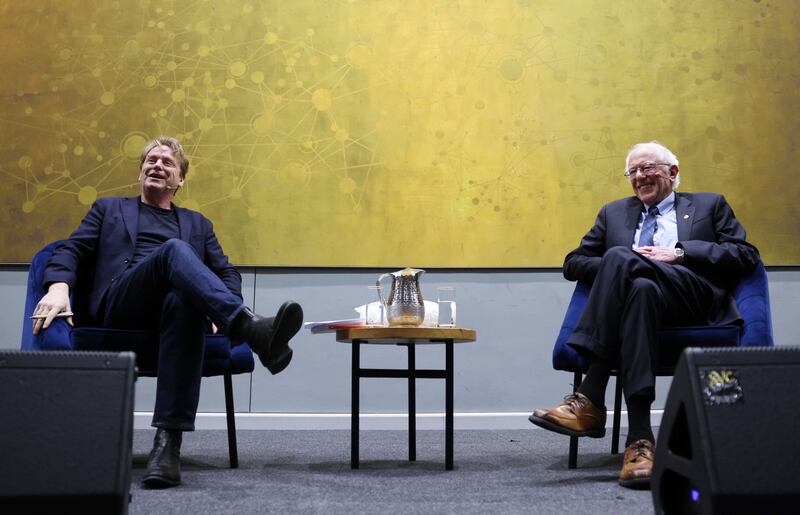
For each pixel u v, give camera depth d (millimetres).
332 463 2096
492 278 3350
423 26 3447
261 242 3324
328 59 3426
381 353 3312
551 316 3338
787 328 3285
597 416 1750
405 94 3412
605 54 3447
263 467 2010
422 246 3338
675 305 1968
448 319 2045
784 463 940
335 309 3312
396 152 3383
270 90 3408
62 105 3385
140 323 1867
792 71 3436
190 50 3426
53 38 3420
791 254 3328
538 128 3406
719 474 934
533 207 3367
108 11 3441
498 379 3307
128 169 3355
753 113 3414
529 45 3447
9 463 936
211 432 3027
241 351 2055
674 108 3414
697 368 995
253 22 3441
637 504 1424
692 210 2275
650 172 2299
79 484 940
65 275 1940
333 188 3359
